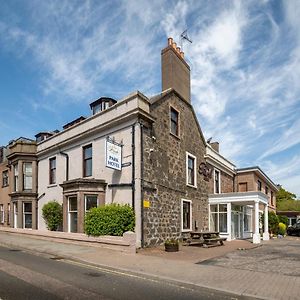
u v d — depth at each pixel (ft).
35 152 82.23
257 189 108.47
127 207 54.03
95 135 63.98
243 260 44.04
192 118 76.74
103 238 50.93
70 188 61.82
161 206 60.34
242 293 26.07
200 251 53.01
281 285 28.78
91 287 27.35
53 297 23.79
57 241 58.95
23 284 27.32
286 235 117.19
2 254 45.01
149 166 57.77
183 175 69.77
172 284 30.07
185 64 74.79
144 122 57.72
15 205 82.79
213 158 85.35
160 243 58.70
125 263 38.63
